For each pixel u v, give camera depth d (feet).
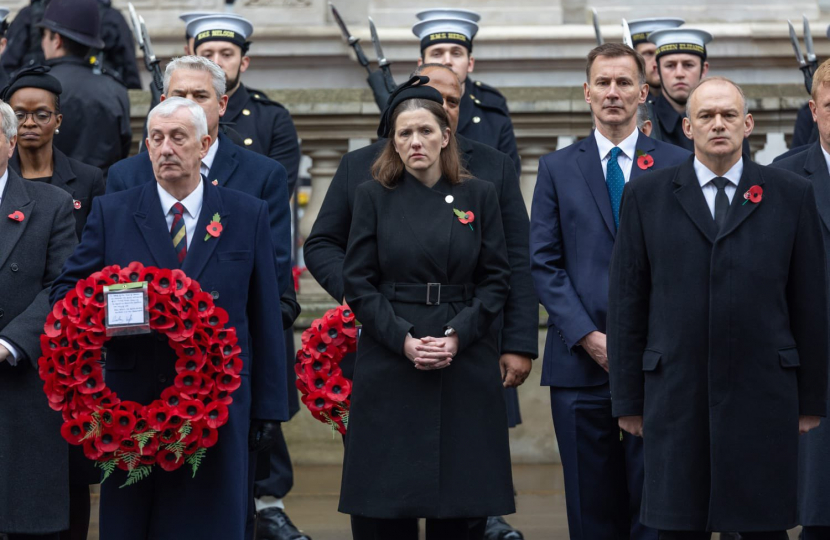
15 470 74.54
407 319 69.92
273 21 164.04
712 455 66.54
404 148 70.64
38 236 76.64
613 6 164.55
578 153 81.25
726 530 66.13
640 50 112.88
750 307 66.95
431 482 68.95
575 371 78.79
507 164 79.15
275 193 80.43
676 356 67.56
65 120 97.76
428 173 71.72
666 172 69.77
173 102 70.90
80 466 78.64
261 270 72.18
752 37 159.43
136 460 68.18
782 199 68.03
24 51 125.18
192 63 79.36
